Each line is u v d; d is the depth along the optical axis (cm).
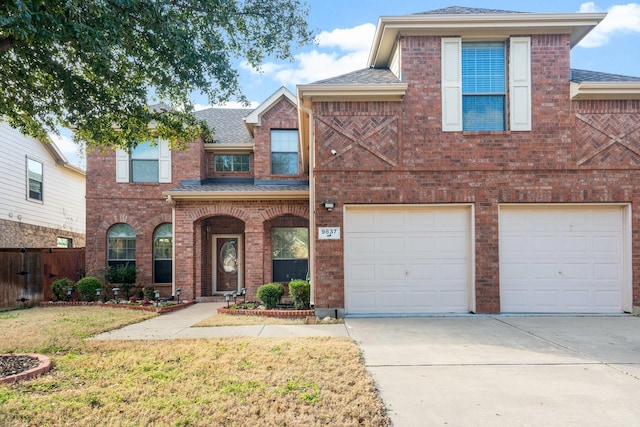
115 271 1357
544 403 425
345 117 945
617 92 917
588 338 708
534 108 940
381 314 936
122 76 742
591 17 909
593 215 952
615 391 457
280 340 695
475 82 955
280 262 1449
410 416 396
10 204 1516
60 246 1861
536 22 918
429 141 942
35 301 1330
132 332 802
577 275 946
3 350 652
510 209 952
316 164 940
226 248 1514
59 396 441
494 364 558
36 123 805
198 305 1266
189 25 780
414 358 588
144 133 855
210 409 403
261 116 1479
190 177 1464
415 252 949
